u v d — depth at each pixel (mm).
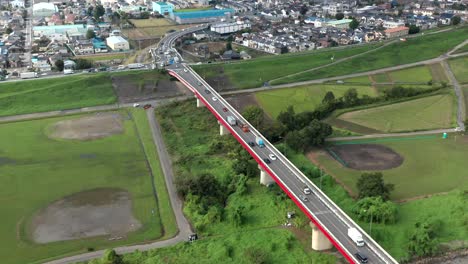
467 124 194875
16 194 153875
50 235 132375
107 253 115812
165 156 181750
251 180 159500
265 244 125438
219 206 143875
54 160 177750
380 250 108500
